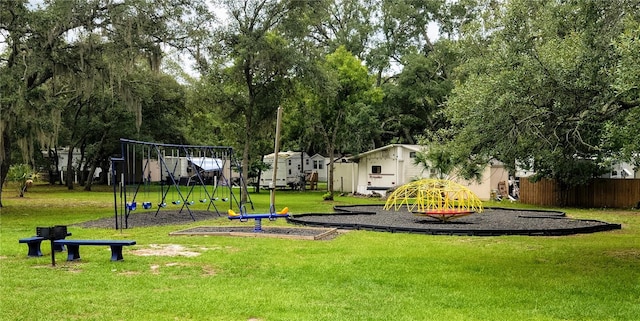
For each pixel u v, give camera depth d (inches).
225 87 1023.6
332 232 543.2
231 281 304.3
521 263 368.2
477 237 515.8
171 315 231.5
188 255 395.9
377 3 1688.0
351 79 1150.3
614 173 1111.0
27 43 732.0
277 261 371.6
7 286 286.0
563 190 1019.9
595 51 303.7
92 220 681.6
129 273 327.3
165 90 1371.8
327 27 1716.3
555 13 340.2
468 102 346.6
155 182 1863.9
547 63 305.1
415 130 1721.2
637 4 318.3
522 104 309.6
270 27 976.9
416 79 1583.4
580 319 233.0
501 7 402.0
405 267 350.6
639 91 269.4
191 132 1717.5
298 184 1710.1
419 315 234.5
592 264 365.1
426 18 1681.8
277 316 230.1
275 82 1013.8
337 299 263.1
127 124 1448.1
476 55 527.5
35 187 1713.8
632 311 243.9
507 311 243.9
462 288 291.0
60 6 713.0
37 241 379.2
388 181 1283.2
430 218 688.4
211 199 789.2
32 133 782.5
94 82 818.8
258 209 886.4
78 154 2110.0
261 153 1513.3
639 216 784.9
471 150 362.0
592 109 308.5
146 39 824.3
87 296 263.4
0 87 685.9
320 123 1204.5
